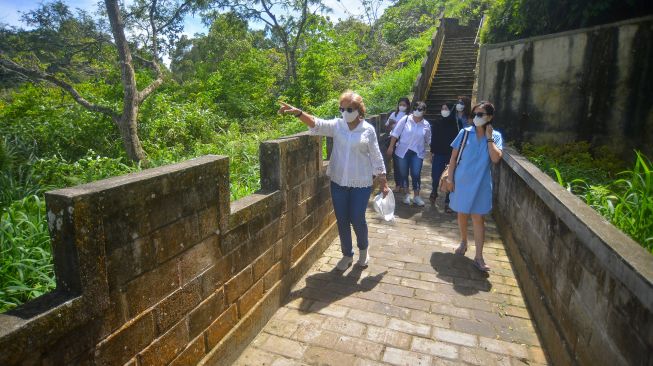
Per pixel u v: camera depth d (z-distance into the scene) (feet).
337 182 12.56
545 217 10.96
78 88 42.65
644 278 5.55
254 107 53.98
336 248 15.71
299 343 9.85
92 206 5.32
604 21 19.89
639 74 16.80
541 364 9.15
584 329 7.73
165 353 7.06
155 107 37.45
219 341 8.63
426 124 20.67
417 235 17.07
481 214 13.29
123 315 6.08
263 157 11.14
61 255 5.28
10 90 48.08
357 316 11.01
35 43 40.83
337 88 59.72
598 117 18.76
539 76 21.08
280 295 11.51
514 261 14.10
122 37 30.22
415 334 10.21
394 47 80.02
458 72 51.24
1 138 25.20
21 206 13.83
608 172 16.40
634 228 10.09
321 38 62.75
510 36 24.61
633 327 5.92
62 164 22.48
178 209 7.13
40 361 4.85
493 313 11.22
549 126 21.03
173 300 7.17
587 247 7.79
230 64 60.03
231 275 8.96
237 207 9.29
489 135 12.72
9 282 8.65
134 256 6.21
